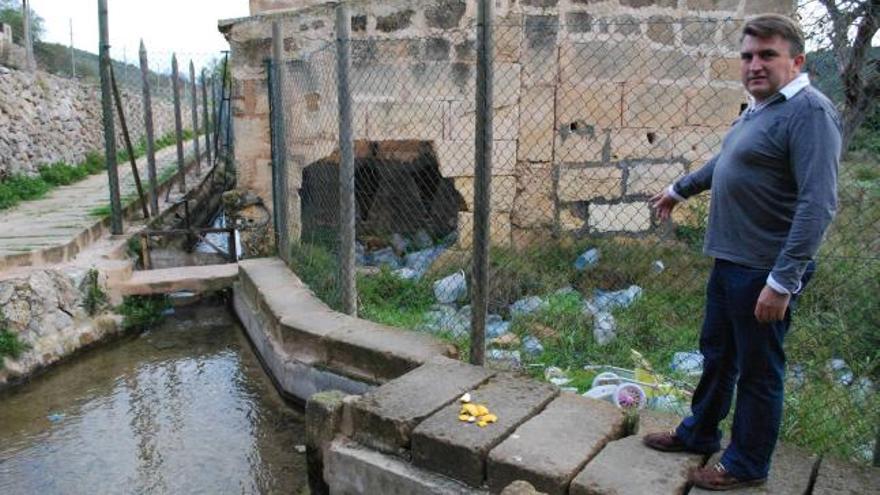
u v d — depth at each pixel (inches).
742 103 284.5
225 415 197.5
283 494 155.9
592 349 197.0
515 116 281.1
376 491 135.0
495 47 275.6
